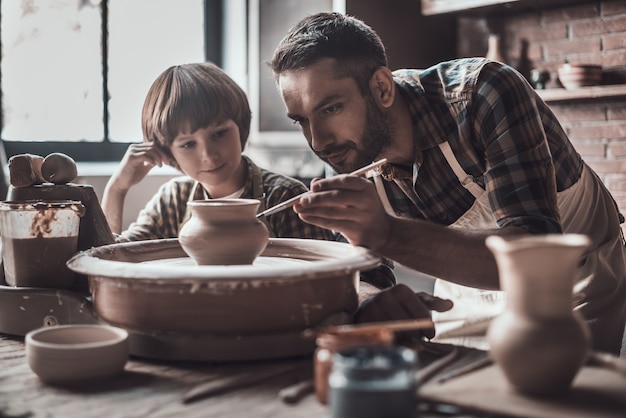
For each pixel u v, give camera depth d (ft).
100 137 11.41
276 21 11.61
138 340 3.69
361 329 3.02
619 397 2.79
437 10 12.32
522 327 2.80
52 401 3.10
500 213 4.50
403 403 2.33
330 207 4.04
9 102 10.54
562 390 2.83
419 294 4.14
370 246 4.18
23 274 4.36
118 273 3.51
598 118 11.49
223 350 3.56
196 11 12.34
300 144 11.73
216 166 6.14
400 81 5.28
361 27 5.02
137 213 10.95
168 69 6.35
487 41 12.82
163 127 6.20
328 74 4.75
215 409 2.95
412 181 5.51
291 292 3.53
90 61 11.25
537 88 11.71
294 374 3.40
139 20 11.70
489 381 3.02
